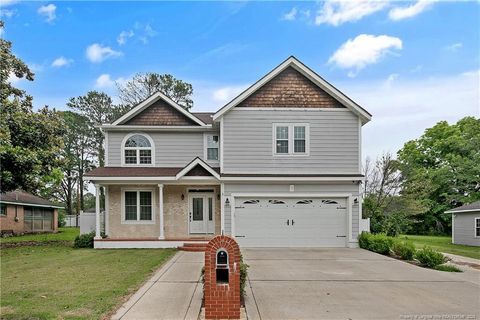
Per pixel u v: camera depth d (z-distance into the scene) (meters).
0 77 17.69
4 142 16.00
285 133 16.59
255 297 7.64
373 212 18.94
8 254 14.45
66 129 20.48
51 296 7.45
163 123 18.09
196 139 18.19
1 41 18.44
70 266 11.18
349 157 16.56
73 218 44.09
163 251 15.00
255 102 16.59
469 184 32.91
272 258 13.00
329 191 16.45
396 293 8.09
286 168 16.47
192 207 17.53
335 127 16.62
